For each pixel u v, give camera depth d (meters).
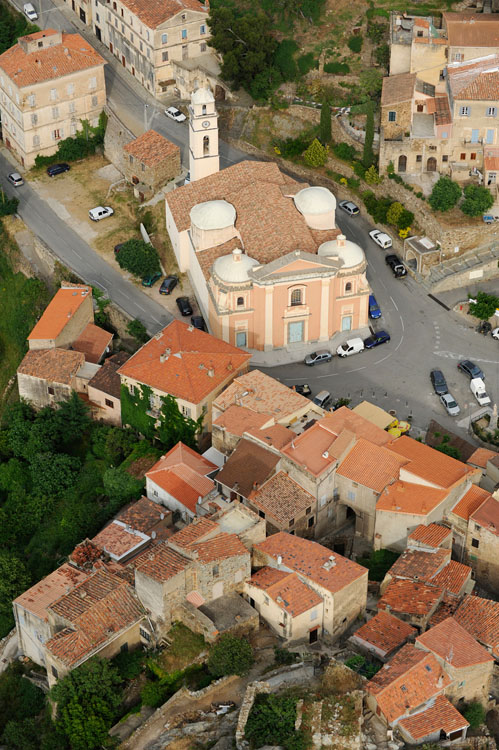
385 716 111.00
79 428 161.38
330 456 137.12
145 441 156.50
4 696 131.12
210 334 168.38
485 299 168.38
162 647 124.19
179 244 178.12
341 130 195.12
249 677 119.62
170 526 139.88
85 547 135.25
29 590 131.50
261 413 145.75
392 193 184.75
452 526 133.75
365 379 162.62
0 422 174.62
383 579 130.75
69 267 185.50
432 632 116.94
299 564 124.81
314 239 171.88
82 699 118.94
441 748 110.44
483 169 181.12
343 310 168.62
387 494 134.25
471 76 180.38
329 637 123.38
